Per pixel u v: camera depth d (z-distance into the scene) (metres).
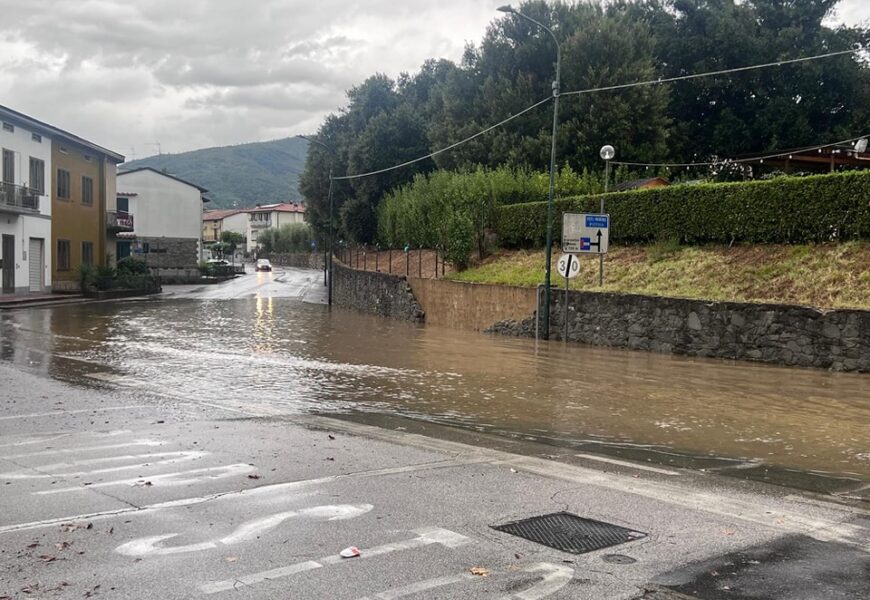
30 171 36.91
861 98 43.62
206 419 9.30
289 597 4.01
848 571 4.47
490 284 23.81
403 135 51.84
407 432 8.72
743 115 45.91
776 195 18.09
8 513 5.43
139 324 24.67
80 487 6.14
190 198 68.00
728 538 5.06
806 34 44.72
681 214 20.86
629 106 36.25
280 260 121.12
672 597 4.06
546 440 8.44
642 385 12.48
